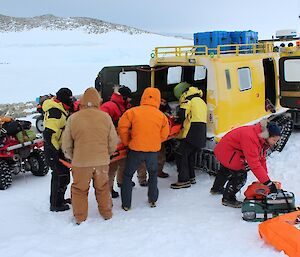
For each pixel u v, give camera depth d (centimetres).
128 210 557
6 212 560
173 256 412
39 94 1889
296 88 846
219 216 513
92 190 641
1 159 708
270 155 758
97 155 498
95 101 505
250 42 829
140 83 745
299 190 590
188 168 644
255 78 753
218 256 405
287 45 885
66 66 3238
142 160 548
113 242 449
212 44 790
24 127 725
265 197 493
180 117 627
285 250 400
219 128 659
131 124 547
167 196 609
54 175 553
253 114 749
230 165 532
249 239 440
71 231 489
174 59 708
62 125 539
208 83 659
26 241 452
